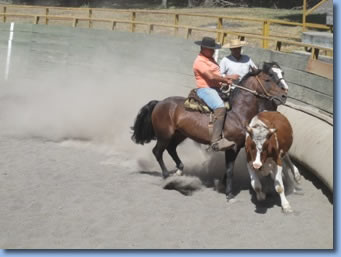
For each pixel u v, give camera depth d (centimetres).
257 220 825
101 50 2105
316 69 1127
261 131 778
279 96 913
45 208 887
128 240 762
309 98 1159
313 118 1069
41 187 991
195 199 928
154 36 1864
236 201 911
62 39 2297
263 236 764
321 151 951
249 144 845
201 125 946
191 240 757
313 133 1013
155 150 1030
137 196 941
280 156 850
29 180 1035
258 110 934
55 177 1055
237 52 1004
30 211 875
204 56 933
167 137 1002
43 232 795
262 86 920
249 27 2781
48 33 2359
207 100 935
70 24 3500
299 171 1056
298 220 817
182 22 3177
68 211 873
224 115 923
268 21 1524
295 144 1058
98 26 3375
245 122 918
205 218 837
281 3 3997
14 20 3747
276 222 814
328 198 909
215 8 3900
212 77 926
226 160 928
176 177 1013
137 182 1029
